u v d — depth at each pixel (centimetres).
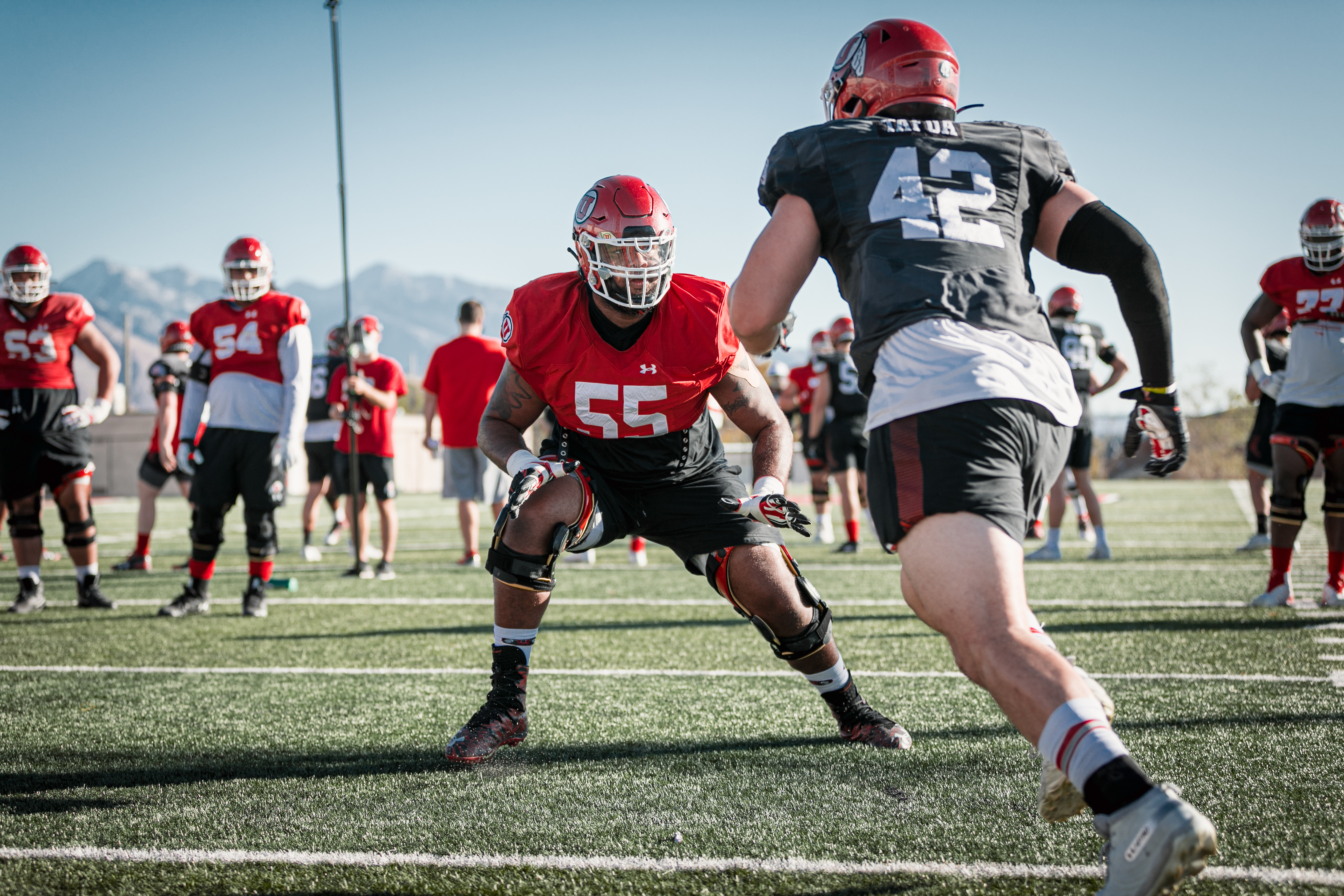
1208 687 587
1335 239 855
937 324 310
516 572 464
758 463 464
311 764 468
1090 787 253
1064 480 1342
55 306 970
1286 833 356
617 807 402
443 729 530
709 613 931
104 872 341
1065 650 707
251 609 938
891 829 373
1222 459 4806
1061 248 345
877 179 331
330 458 1499
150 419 3903
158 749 494
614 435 463
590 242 412
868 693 590
